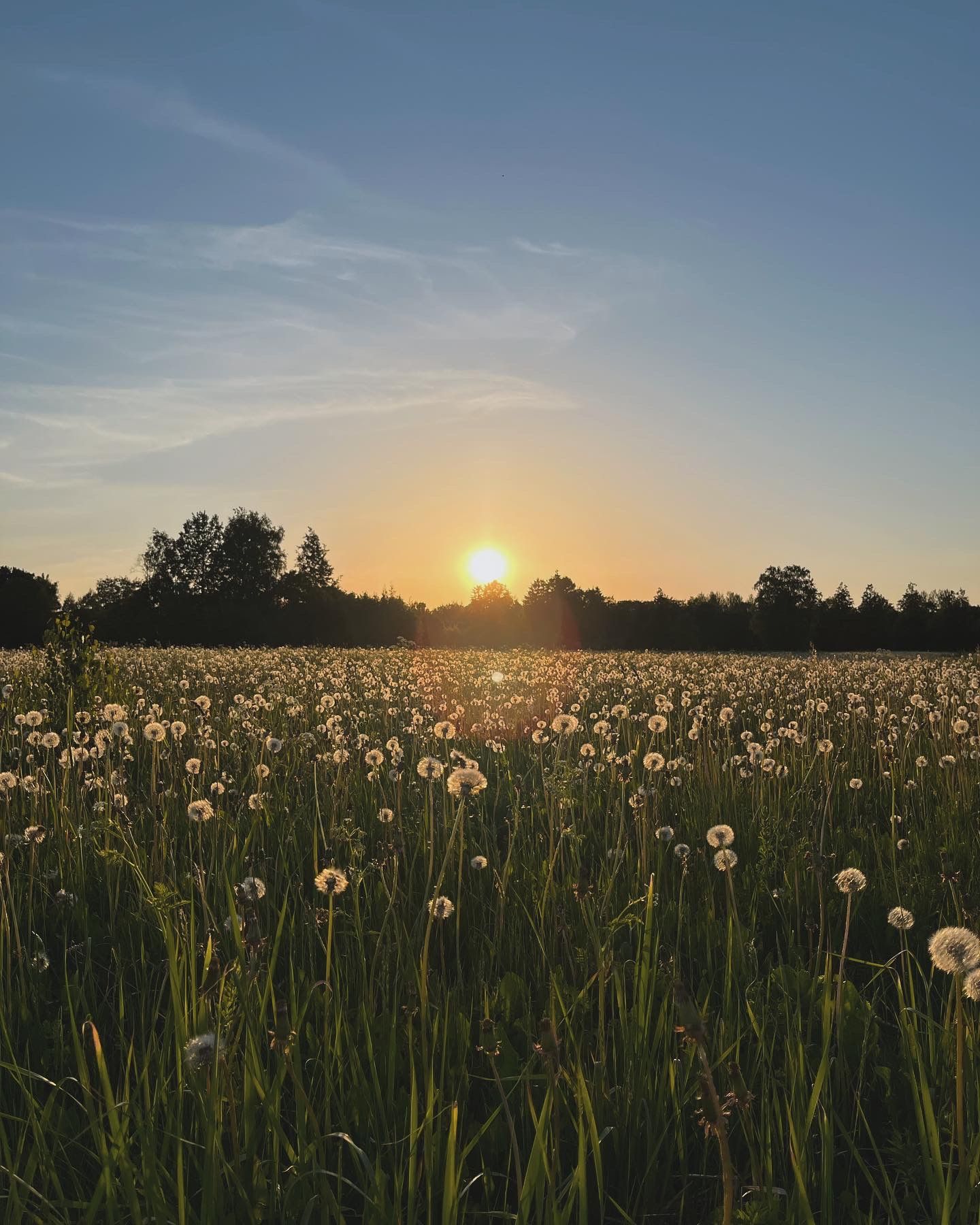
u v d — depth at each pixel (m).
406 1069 3.06
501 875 4.76
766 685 17.72
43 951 3.76
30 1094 2.69
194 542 112.19
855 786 6.50
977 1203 2.28
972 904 4.35
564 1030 3.14
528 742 9.57
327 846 5.05
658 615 104.50
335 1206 2.26
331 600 84.12
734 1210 2.35
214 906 4.12
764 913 4.58
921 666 25.77
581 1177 2.24
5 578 94.12
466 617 109.94
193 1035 2.79
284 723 10.96
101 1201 2.33
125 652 32.16
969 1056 2.88
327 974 3.02
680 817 6.16
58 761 6.62
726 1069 2.99
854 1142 2.88
